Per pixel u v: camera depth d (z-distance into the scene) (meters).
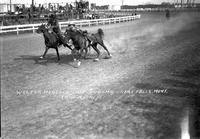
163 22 45.38
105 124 6.52
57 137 5.91
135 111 7.31
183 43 20.75
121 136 5.94
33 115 7.05
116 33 28.19
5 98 8.26
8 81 10.12
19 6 41.53
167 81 10.16
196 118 6.86
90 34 13.53
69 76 10.88
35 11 38.88
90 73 11.35
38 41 22.33
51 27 13.15
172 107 7.61
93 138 5.87
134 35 26.55
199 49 17.66
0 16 32.06
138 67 12.48
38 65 12.91
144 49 17.94
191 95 8.62
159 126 6.42
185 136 5.91
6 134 6.02
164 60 14.10
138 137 5.89
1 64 13.11
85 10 49.03
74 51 13.45
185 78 10.59
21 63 13.36
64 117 6.94
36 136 5.96
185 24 40.44
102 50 17.55
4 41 21.92
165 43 20.83
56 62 13.57
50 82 10.02
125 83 9.90
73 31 12.29
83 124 6.53
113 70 11.90
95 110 7.38
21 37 25.06
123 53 16.41
